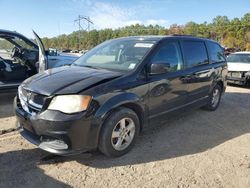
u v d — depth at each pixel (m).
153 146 4.66
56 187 3.44
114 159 4.14
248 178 3.82
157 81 4.61
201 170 3.97
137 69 4.39
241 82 11.02
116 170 3.86
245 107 7.55
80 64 5.00
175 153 4.45
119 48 5.05
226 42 74.19
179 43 5.40
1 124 5.45
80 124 3.64
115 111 4.00
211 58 6.46
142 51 4.73
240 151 4.64
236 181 3.74
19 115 4.02
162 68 4.54
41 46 6.52
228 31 79.06
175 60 5.16
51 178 3.62
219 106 7.48
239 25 77.56
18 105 4.20
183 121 6.03
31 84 4.08
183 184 3.61
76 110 3.63
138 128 4.39
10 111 6.32
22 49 7.26
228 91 10.07
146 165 4.03
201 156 4.39
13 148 4.39
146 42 4.98
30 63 7.14
